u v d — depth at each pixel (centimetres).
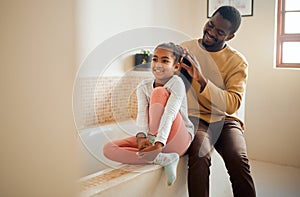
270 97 301
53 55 47
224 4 319
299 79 285
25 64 45
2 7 44
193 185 146
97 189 110
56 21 47
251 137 314
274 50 297
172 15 321
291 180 258
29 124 47
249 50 309
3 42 44
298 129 288
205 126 172
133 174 128
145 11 295
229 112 174
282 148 298
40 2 46
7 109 45
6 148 45
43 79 47
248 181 156
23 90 46
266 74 302
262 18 299
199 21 338
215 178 181
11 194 47
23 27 45
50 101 48
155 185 138
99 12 252
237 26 182
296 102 288
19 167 47
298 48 295
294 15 296
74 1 49
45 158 48
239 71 181
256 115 310
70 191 52
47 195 49
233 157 158
